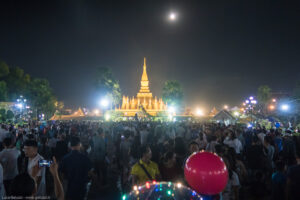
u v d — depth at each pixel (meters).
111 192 9.99
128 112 81.56
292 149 10.69
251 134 16.45
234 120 35.91
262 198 6.20
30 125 29.03
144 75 107.56
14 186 3.31
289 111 33.62
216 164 3.44
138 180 6.18
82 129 24.77
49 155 13.28
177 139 8.35
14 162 7.16
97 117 70.94
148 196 3.92
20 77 68.62
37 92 67.75
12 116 41.34
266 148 11.18
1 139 13.49
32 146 5.86
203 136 14.20
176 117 73.88
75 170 6.03
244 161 13.06
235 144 11.41
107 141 17.25
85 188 6.14
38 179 5.52
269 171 10.49
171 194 3.88
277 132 14.79
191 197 3.75
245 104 53.12
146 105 88.00
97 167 11.09
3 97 56.88
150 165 6.43
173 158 6.98
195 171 3.44
